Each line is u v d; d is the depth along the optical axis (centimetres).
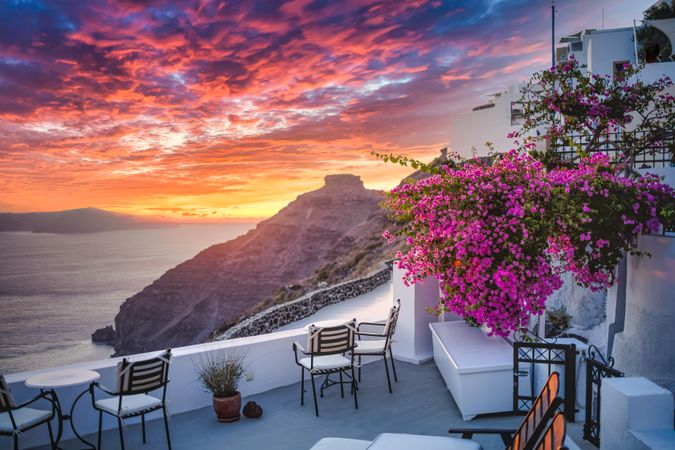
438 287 957
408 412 701
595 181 489
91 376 567
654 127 729
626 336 589
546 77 761
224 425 679
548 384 337
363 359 947
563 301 891
